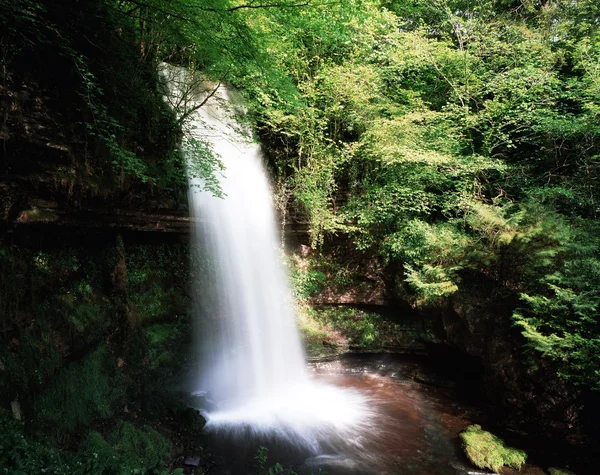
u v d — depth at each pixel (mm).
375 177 11961
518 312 8289
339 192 12281
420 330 10883
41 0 4977
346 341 11297
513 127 11922
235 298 10078
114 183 6336
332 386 10016
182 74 8883
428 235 9961
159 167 7535
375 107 11539
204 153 7883
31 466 3832
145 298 8203
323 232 12242
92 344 6430
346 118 11867
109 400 6289
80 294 6398
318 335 11336
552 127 10000
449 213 11008
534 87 11031
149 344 7789
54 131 5230
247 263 10586
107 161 6141
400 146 10625
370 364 11180
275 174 12117
